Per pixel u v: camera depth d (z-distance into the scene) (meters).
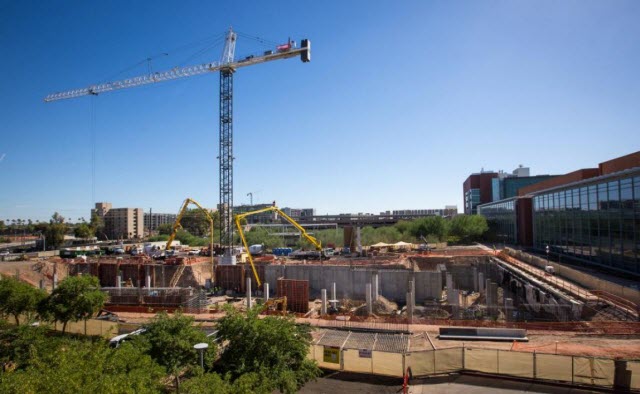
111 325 36.06
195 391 15.92
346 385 25.55
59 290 35.22
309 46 103.44
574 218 67.88
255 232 129.50
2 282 37.62
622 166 58.44
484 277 68.56
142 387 14.46
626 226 51.16
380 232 122.00
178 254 98.25
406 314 46.97
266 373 20.97
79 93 124.44
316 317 43.69
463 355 25.66
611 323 34.09
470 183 185.25
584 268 59.16
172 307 51.97
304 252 89.50
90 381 13.38
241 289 72.81
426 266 74.88
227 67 108.88
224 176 107.12
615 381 22.48
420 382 25.22
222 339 23.17
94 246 139.62
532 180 162.38
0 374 13.79
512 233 106.88
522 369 24.47
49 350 22.80
